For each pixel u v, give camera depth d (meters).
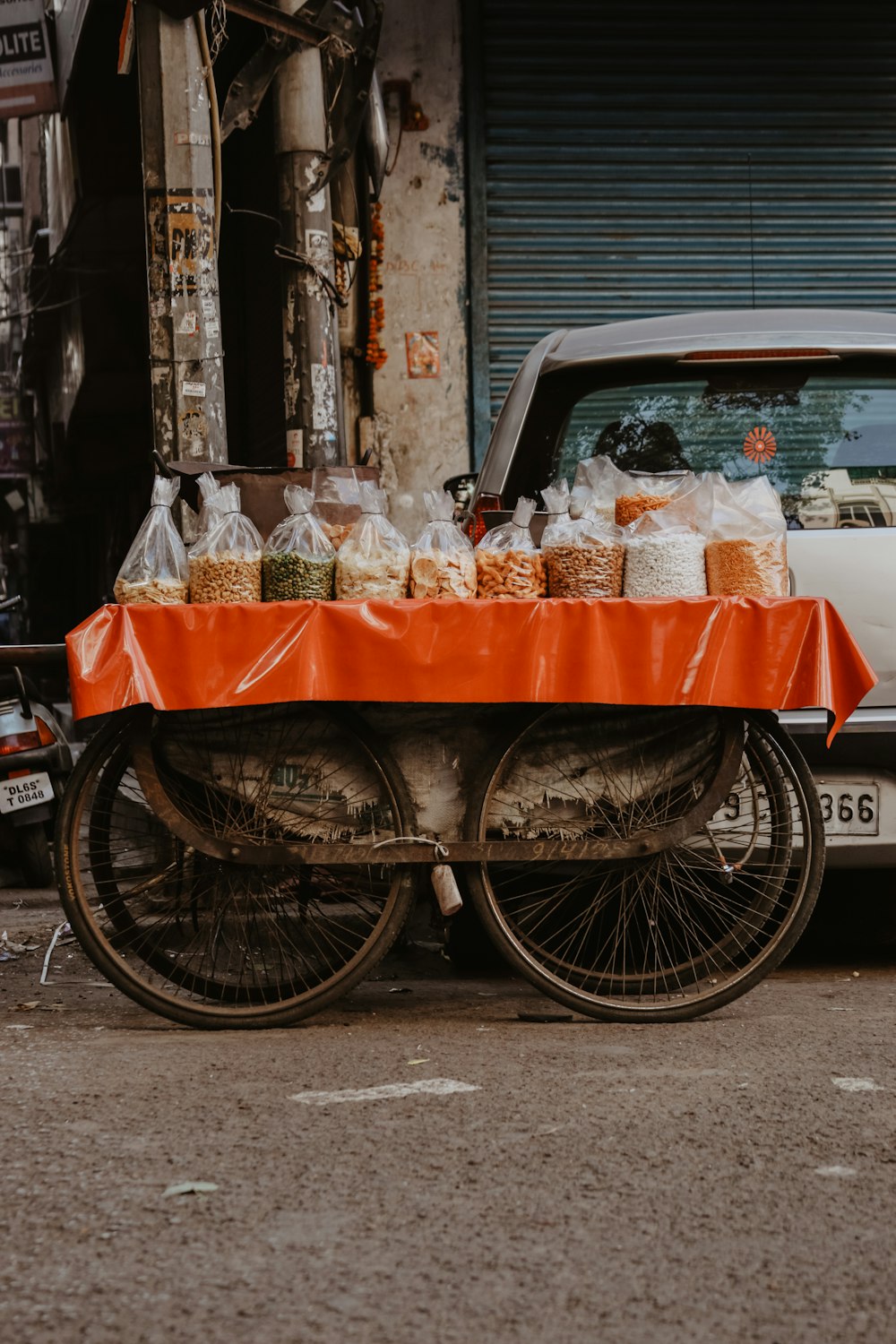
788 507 4.89
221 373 6.48
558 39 10.33
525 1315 2.20
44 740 7.80
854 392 4.94
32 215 22.14
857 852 4.65
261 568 3.99
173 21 6.34
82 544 34.00
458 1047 3.77
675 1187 2.70
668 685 3.87
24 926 6.32
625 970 4.22
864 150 10.70
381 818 4.05
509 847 4.02
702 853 4.19
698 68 10.50
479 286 10.30
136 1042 3.87
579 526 4.04
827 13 10.60
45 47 11.51
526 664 3.85
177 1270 2.36
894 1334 2.14
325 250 7.46
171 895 4.14
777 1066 3.53
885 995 4.51
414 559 4.01
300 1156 2.88
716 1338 2.13
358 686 3.85
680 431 4.96
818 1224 2.53
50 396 24.17
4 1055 3.72
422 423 10.28
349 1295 2.27
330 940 4.16
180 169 6.37
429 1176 2.76
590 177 10.42
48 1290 2.30
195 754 4.05
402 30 10.19
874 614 4.70
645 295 10.52
